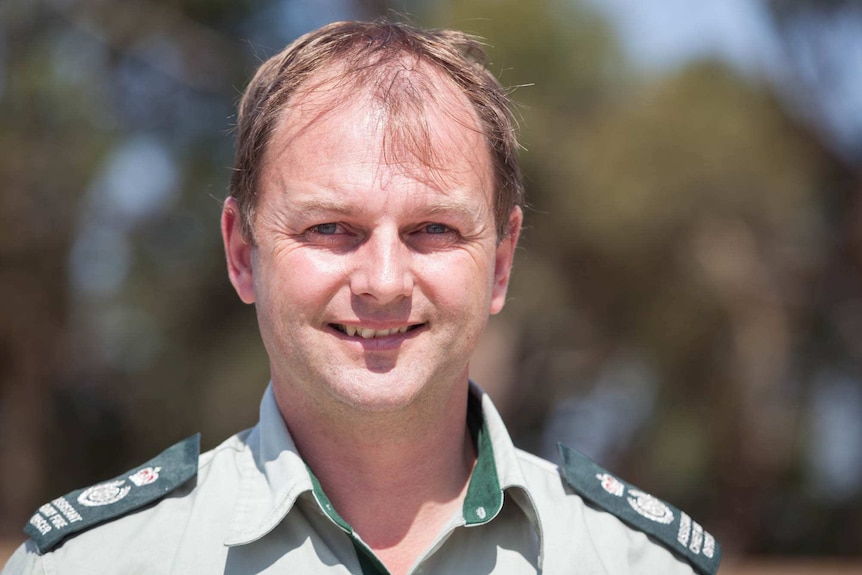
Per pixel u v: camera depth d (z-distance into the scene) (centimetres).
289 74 238
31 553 234
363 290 220
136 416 1522
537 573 234
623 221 1268
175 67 1482
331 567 225
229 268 254
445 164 228
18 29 1391
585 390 1554
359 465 236
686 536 255
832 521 1614
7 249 1387
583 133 1314
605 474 266
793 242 1397
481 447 248
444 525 234
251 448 248
